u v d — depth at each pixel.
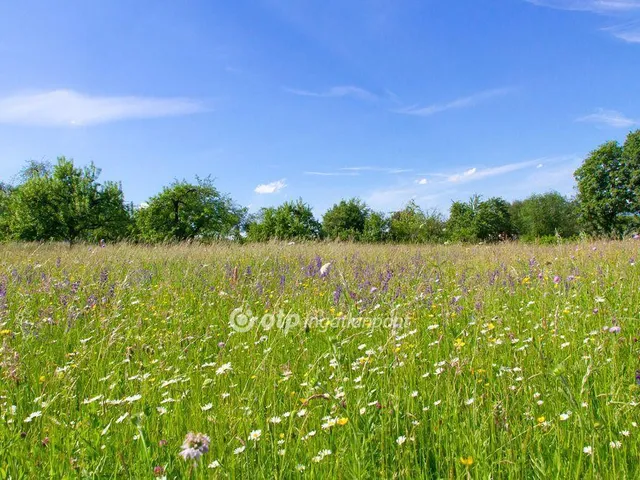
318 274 7.51
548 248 11.39
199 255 11.69
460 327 4.62
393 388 3.18
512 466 2.24
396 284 6.18
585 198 56.81
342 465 2.32
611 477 2.14
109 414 3.03
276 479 2.23
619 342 3.63
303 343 4.21
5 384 3.46
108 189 42.69
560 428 2.55
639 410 2.63
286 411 3.03
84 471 2.34
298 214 49.41
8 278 7.46
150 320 5.46
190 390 3.39
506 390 2.85
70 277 7.80
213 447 2.57
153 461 2.48
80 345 4.45
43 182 40.97
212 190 50.31
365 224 49.47
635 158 52.88
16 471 2.38
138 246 14.14
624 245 9.72
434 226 47.41
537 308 5.12
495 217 53.97
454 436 2.60
